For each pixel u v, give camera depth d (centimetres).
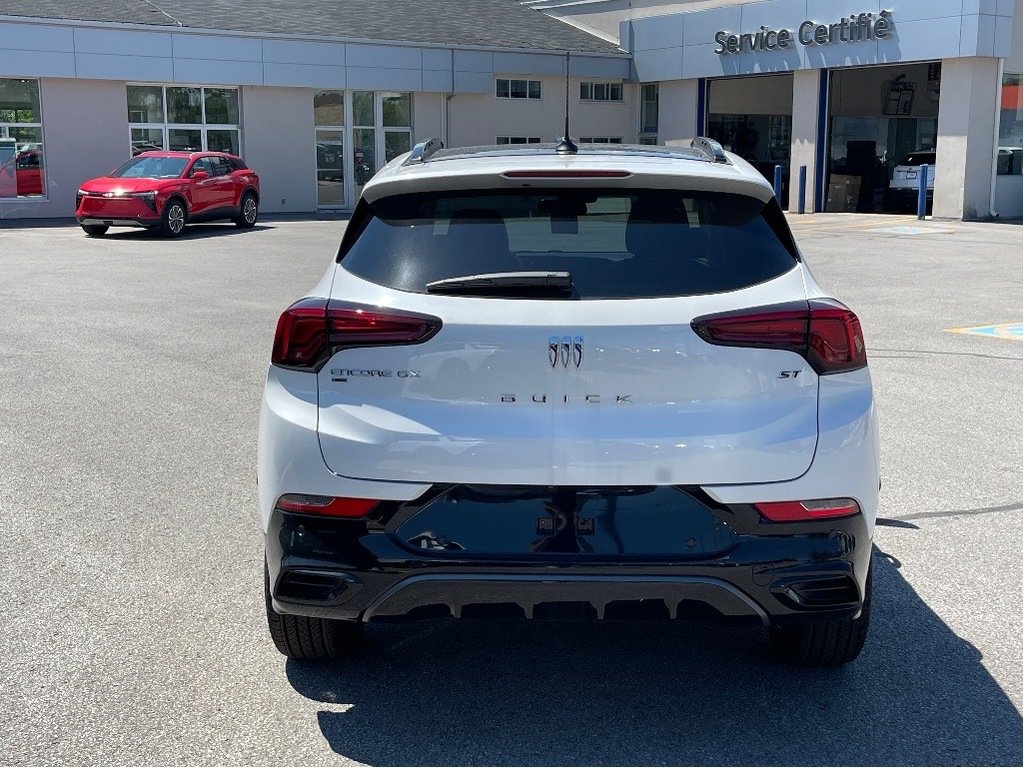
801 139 3039
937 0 2611
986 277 1574
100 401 792
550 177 344
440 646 405
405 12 3478
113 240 2205
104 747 329
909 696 364
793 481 318
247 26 2959
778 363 320
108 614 429
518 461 314
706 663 391
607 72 3453
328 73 3034
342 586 323
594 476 313
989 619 426
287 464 328
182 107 2920
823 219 2761
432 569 316
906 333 1092
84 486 593
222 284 1501
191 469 625
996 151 2698
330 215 3038
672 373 315
